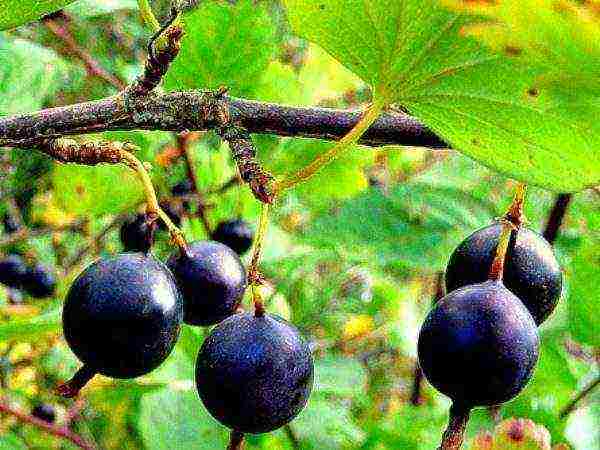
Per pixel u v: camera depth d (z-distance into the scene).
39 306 0.23
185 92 0.09
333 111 0.09
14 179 0.24
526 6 0.07
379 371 0.31
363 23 0.08
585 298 0.17
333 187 0.19
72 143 0.09
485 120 0.08
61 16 0.21
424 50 0.08
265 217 0.09
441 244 0.19
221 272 0.10
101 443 0.20
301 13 0.08
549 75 0.07
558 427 0.16
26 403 0.23
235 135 0.09
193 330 0.16
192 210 0.19
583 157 0.08
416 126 0.10
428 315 0.08
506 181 0.23
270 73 0.18
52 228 0.24
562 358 0.18
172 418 0.16
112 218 0.26
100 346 0.08
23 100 0.18
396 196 0.20
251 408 0.08
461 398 0.08
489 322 0.08
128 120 0.09
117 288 0.08
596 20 0.06
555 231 0.17
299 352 0.08
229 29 0.14
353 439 0.18
